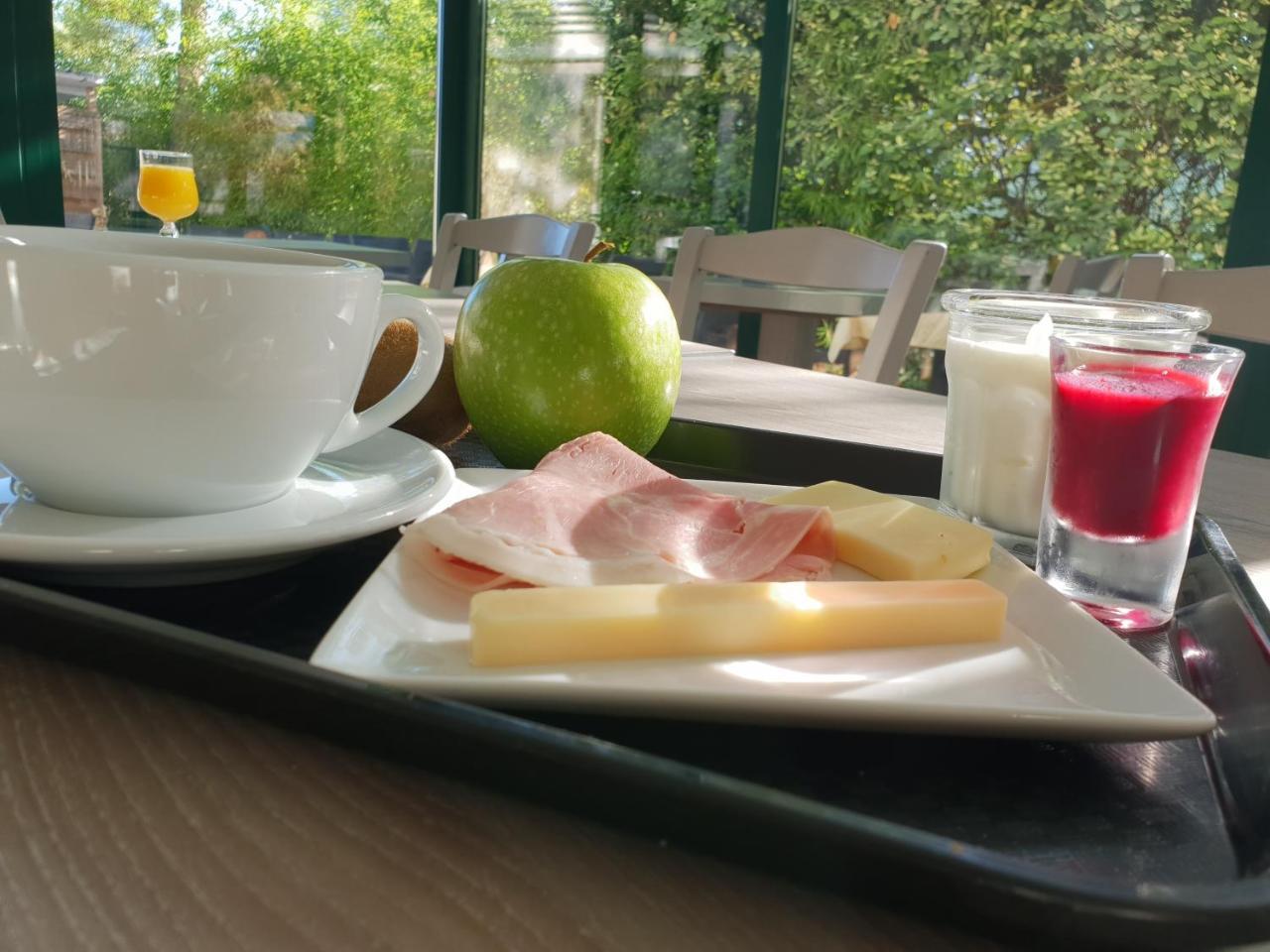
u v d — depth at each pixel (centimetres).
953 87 255
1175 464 42
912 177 264
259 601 38
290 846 24
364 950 21
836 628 34
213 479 41
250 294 38
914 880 21
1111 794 28
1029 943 21
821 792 27
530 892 23
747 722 30
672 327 66
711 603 33
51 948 20
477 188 381
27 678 31
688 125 311
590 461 48
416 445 54
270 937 21
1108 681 32
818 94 281
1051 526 46
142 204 237
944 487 58
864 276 146
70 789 25
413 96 370
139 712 29
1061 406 46
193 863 23
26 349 36
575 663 32
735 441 67
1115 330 53
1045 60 239
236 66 331
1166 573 43
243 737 28
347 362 43
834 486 50
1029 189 244
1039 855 25
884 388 105
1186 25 215
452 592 38
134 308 36
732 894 23
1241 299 117
